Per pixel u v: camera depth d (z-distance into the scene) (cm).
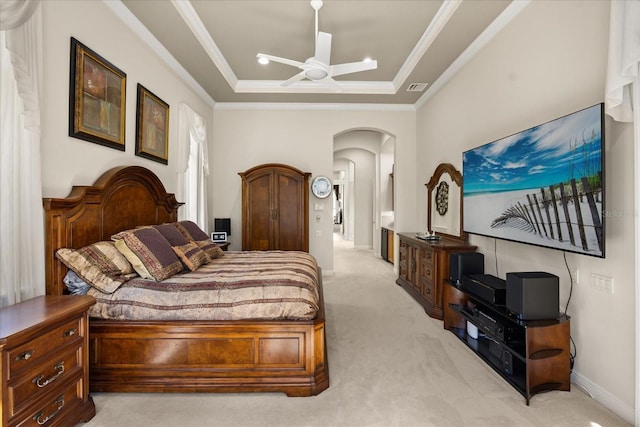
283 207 512
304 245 512
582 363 215
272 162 558
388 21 327
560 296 232
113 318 210
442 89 443
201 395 210
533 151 236
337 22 329
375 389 218
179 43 347
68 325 169
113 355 212
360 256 815
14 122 181
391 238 704
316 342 214
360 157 944
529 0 262
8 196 176
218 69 412
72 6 229
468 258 315
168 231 288
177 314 210
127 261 237
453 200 405
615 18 169
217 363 212
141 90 315
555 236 215
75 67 229
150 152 335
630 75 165
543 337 210
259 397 209
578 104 215
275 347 212
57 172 218
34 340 146
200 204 478
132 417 187
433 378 232
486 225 299
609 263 195
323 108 559
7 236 176
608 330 196
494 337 240
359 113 561
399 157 564
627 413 185
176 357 212
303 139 559
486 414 192
